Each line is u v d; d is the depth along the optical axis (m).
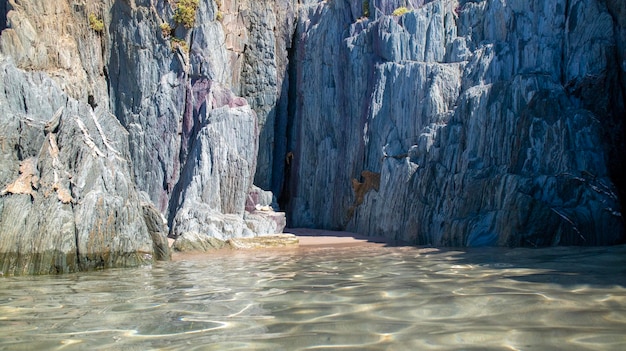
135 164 24.17
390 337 4.93
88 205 12.08
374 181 23.47
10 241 10.92
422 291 7.40
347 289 7.84
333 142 26.83
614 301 6.27
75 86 22.62
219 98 24.42
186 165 23.33
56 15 23.36
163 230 14.63
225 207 22.38
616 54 18.45
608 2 18.95
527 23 21.17
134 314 6.29
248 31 28.48
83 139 13.05
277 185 29.28
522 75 18.67
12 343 4.96
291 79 30.36
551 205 16.20
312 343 4.79
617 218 15.51
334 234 23.20
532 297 6.64
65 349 4.73
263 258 14.45
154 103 24.41
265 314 6.14
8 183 11.59
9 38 21.14
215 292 7.94
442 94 21.91
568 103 17.97
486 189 17.36
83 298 7.57
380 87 23.80
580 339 4.68
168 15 24.95
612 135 17.97
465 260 11.73
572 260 10.93
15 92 15.41
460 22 23.84
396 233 20.75
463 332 5.02
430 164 19.88
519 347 4.50
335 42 27.11
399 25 24.17
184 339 5.02
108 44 25.02
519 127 17.91
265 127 28.62
